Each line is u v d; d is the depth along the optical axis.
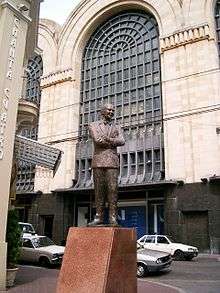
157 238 19.00
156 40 26.97
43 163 13.82
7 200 9.62
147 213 24.08
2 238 9.23
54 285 9.73
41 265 15.36
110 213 6.39
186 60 24.23
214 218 20.48
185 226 21.70
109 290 5.39
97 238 5.79
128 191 24.64
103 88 28.97
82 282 5.57
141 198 24.78
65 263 5.92
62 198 27.64
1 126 9.80
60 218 27.19
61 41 32.16
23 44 11.05
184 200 21.77
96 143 6.61
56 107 30.58
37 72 34.06
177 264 16.05
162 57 25.41
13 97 10.37
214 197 20.81
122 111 27.05
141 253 13.34
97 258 5.62
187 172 22.20
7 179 9.73
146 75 26.69
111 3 29.45
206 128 22.36
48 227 28.56
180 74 24.19
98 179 6.56
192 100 23.25
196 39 24.14
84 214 27.14
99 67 30.06
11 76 10.38
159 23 26.38
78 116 29.92
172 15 25.77
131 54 28.09
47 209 28.23
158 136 24.73
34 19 13.79
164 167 23.81
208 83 23.03
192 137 22.67
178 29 25.05
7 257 9.75
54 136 29.78
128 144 25.94
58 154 14.31
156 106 25.48
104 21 30.83
